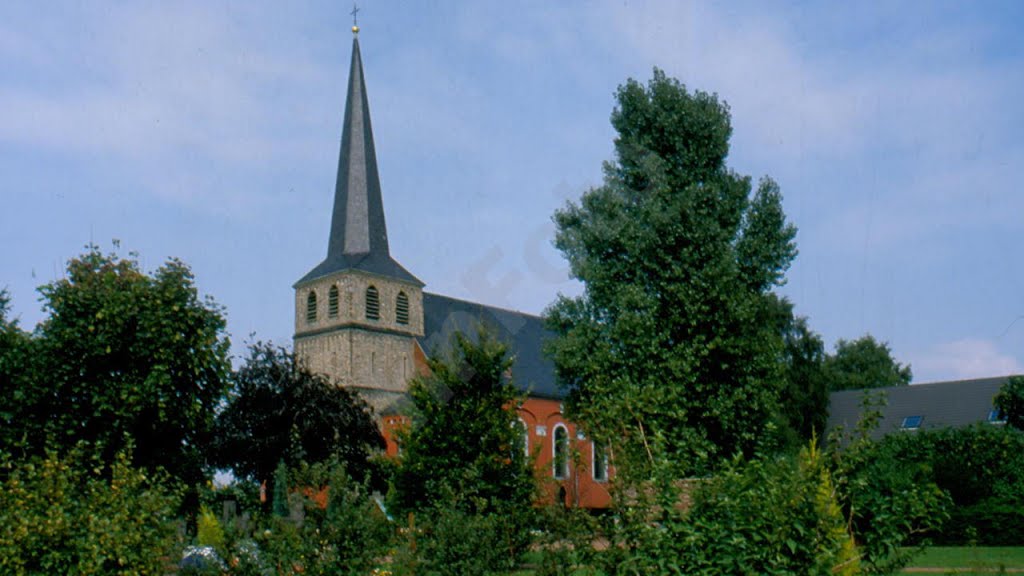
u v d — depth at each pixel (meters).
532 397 57.94
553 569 8.38
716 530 7.46
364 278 64.62
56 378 23.09
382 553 9.71
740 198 35.59
